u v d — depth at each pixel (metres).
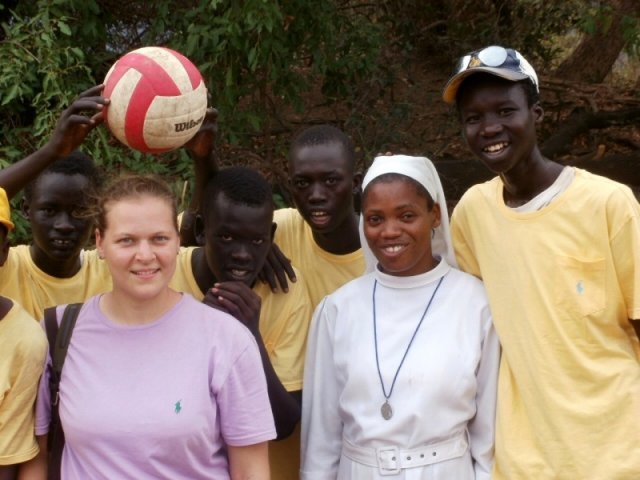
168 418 2.66
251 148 8.02
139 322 2.79
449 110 9.10
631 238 3.01
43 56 6.46
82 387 2.73
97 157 6.28
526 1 9.34
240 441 2.79
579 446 2.98
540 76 10.05
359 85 8.44
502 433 3.10
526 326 3.09
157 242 2.75
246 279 3.37
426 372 3.10
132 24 7.59
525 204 3.18
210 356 2.77
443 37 9.79
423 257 3.30
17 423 2.86
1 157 6.84
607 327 3.06
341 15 7.89
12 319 2.88
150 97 3.16
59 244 3.46
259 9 6.38
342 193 3.66
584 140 9.69
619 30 9.48
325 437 3.33
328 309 3.38
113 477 2.65
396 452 3.07
